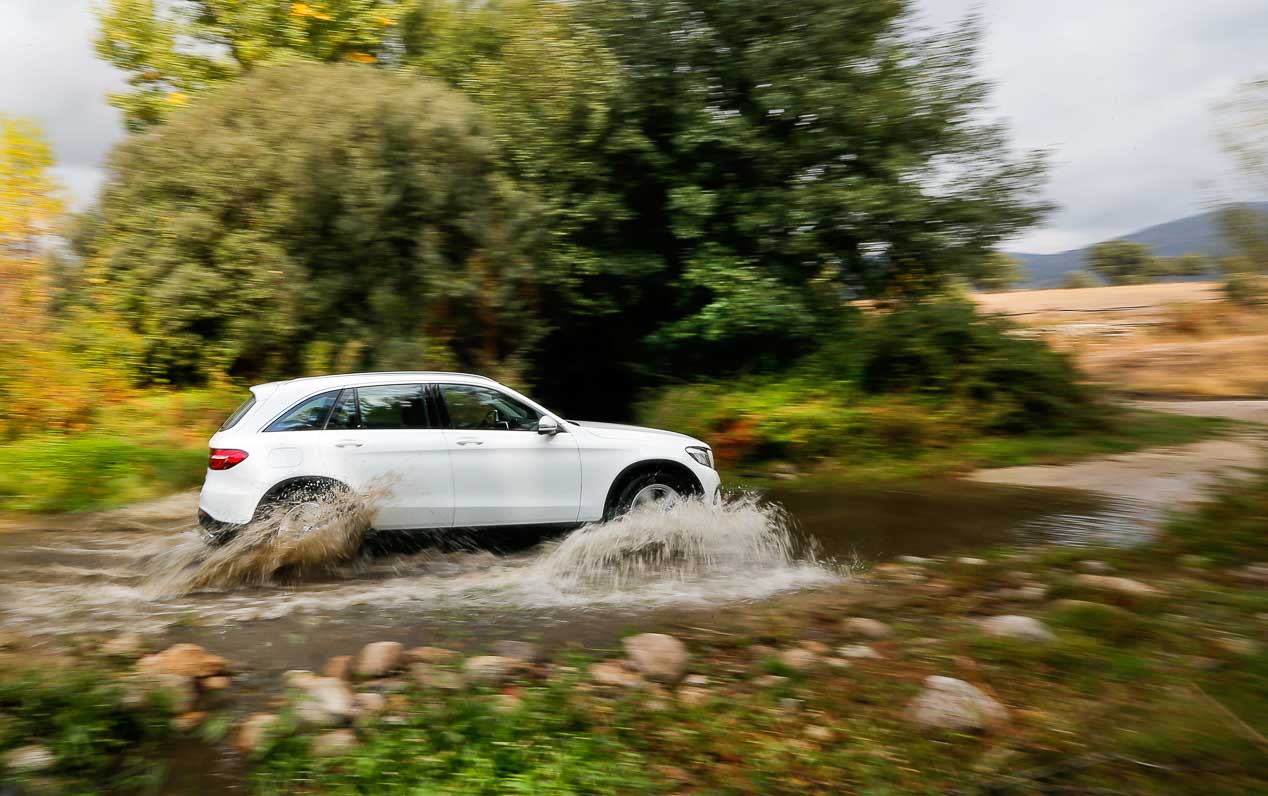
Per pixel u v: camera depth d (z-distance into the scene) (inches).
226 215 511.2
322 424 282.7
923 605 231.3
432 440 289.1
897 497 398.0
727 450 483.8
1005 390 529.0
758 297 526.3
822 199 528.1
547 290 560.1
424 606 238.7
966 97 547.8
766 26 545.0
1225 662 175.5
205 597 249.1
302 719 157.8
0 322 460.8
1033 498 388.8
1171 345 1008.9
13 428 434.6
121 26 743.1
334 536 274.1
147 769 141.4
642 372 596.1
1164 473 440.5
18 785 134.6
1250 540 264.8
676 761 143.7
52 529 337.7
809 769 139.9
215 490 271.6
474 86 604.7
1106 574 252.5
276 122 507.5
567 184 557.6
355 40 735.7
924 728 153.9
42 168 499.8
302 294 494.0
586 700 167.2
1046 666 180.4
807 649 196.9
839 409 503.5
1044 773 135.2
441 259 508.1
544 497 299.6
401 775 136.4
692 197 532.4
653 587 256.7
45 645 202.2
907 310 551.2
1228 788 128.9
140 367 499.5
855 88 550.6
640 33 538.9
